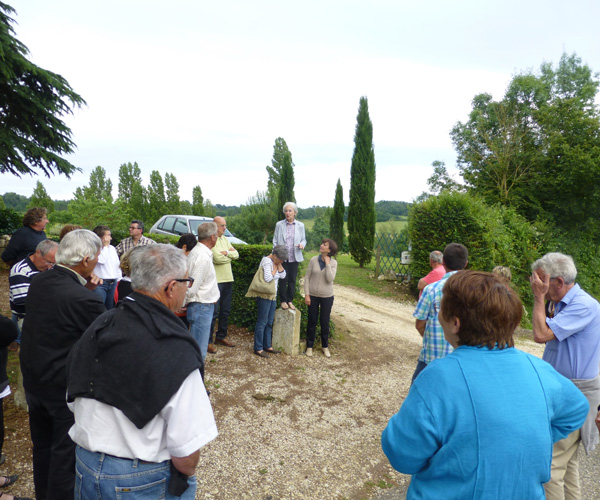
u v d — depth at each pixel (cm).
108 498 163
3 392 276
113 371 162
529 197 2359
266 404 471
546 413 142
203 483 324
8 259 539
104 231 549
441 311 164
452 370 144
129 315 172
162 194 4803
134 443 162
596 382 277
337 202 2617
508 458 133
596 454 432
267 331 630
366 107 1825
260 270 602
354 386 556
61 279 247
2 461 316
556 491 271
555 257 289
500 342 149
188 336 173
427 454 140
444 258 367
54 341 237
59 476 240
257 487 327
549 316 304
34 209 548
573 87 2642
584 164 2122
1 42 910
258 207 2811
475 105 2794
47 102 1047
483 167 2588
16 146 1013
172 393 158
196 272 446
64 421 241
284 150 4516
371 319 995
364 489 341
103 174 6619
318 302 656
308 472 355
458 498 136
